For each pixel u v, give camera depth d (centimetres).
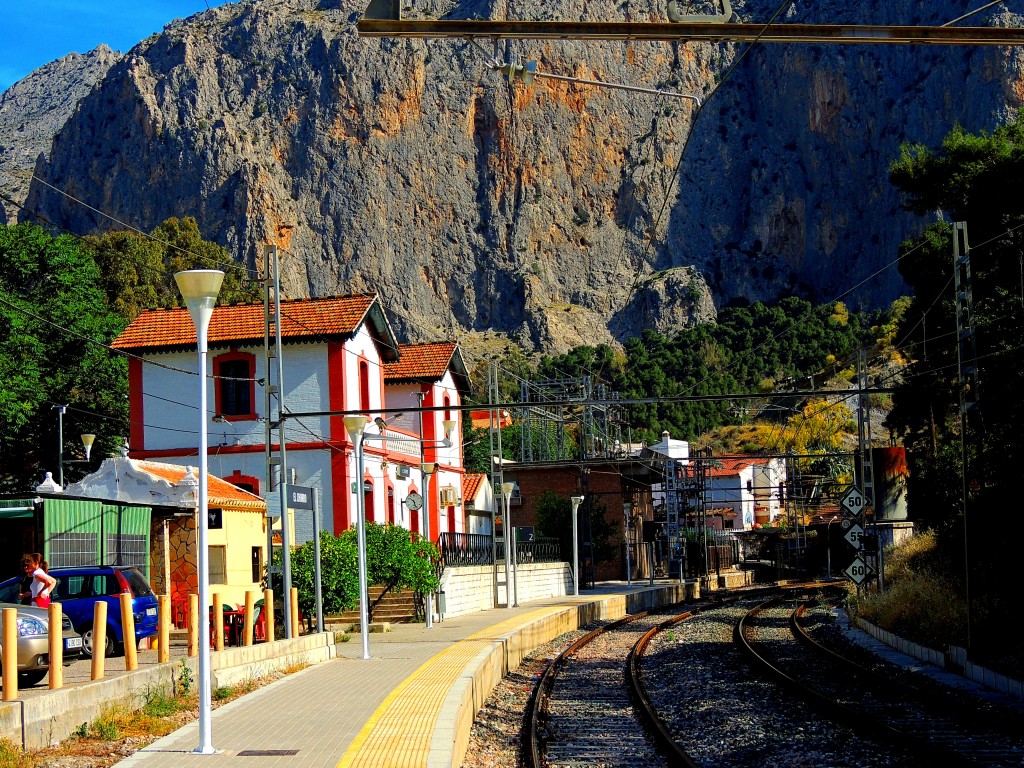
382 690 1720
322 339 3881
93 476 2842
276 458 3888
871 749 1431
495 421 5194
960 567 2805
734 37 1277
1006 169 3494
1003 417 2505
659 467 6400
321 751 1201
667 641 3328
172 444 3978
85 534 2456
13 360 4509
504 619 3356
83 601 2216
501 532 6097
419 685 1764
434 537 4719
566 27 1250
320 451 3872
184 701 1619
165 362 4016
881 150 19875
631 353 18525
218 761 1151
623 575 6344
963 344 2317
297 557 2911
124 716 1436
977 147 4106
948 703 1759
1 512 2345
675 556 6219
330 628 3153
